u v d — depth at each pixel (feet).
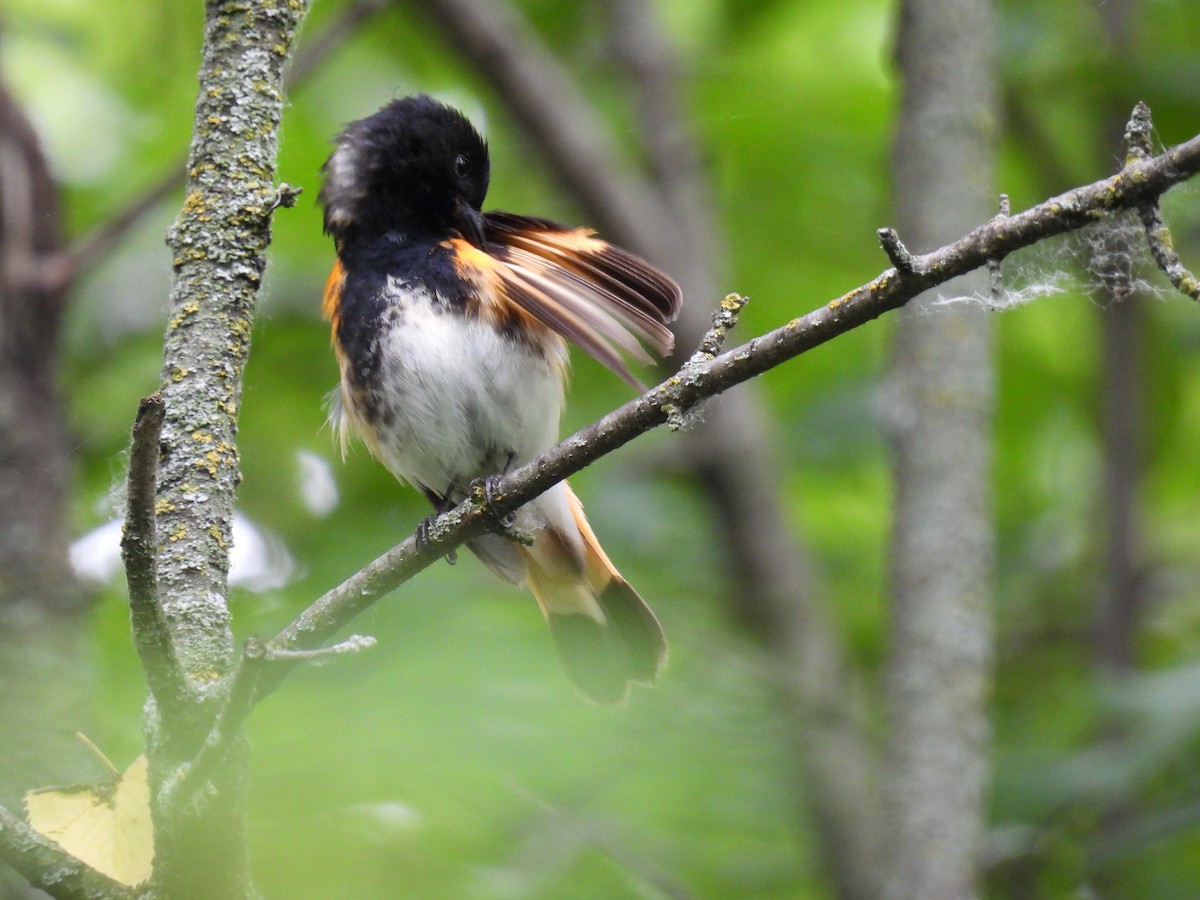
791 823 34.30
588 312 20.44
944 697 29.84
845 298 15.49
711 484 40.29
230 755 15.06
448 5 40.91
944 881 28.45
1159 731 29.37
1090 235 17.87
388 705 23.80
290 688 23.98
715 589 41.91
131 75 44.96
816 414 45.78
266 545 41.09
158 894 15.26
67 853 15.31
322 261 43.65
